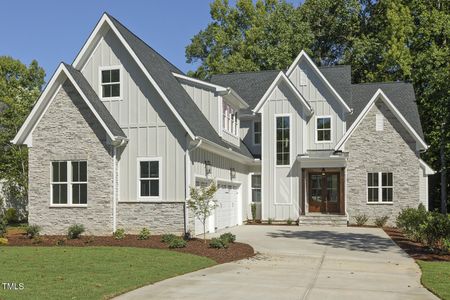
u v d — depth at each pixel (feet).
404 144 91.09
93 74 71.46
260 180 101.50
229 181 86.48
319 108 99.09
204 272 43.80
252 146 104.42
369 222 91.35
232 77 116.78
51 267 43.34
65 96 69.26
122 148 69.15
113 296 33.30
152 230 67.10
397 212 90.48
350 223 92.22
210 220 76.95
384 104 92.22
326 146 98.17
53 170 69.41
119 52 70.64
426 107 103.24
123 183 68.59
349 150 93.15
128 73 69.97
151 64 73.41
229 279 40.55
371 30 152.76
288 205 96.68
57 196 69.05
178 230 66.23
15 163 98.68
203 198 62.28
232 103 90.22
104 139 67.77
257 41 149.89
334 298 34.17
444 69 91.40
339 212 95.50
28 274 39.86
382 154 91.71
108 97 70.49
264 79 114.01
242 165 97.19
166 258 49.90
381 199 91.40
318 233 77.61
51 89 68.95
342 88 101.30
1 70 116.37
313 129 98.94
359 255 55.62
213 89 81.76
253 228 86.12
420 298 34.58
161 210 67.00
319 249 59.93
